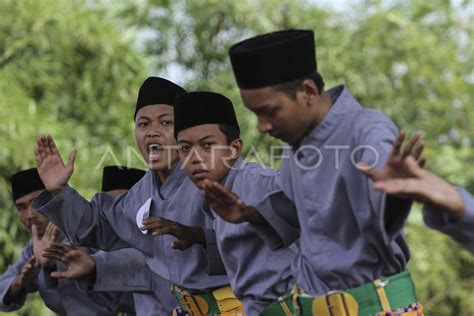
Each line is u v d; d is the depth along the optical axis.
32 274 12.92
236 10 27.05
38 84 24.80
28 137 22.19
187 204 10.55
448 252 28.16
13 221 22.44
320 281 7.99
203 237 9.62
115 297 12.85
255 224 8.39
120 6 28.30
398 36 28.12
